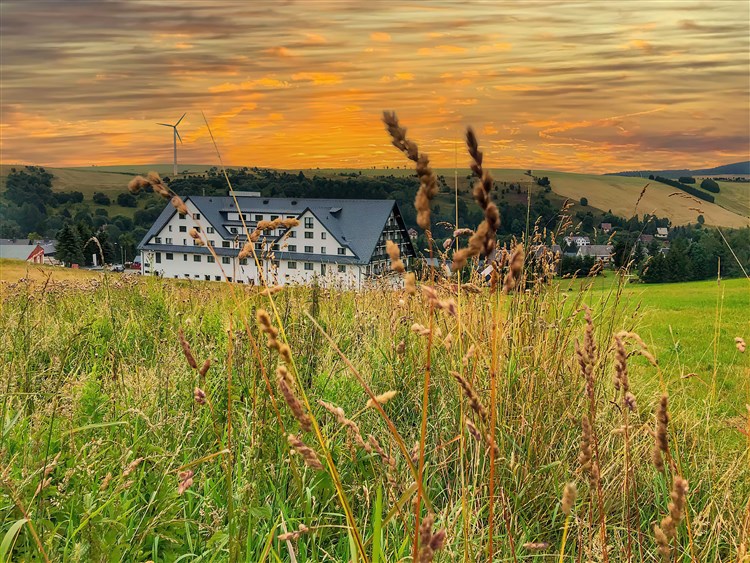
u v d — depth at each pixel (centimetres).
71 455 345
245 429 401
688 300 1563
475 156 132
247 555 284
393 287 755
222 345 576
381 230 8131
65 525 309
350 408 455
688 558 343
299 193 14950
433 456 417
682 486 169
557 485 378
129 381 481
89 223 16800
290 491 365
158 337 641
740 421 450
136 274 1022
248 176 15688
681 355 799
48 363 554
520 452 399
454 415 433
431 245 176
